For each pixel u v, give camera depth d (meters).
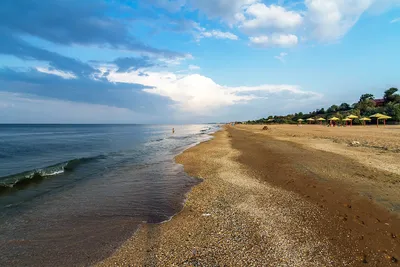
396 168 12.51
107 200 9.48
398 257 5.03
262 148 23.66
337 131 40.53
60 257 5.51
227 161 17.59
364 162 14.15
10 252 5.75
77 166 16.62
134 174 14.09
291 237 6.01
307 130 47.75
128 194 10.22
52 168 15.45
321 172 12.29
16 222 7.44
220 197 9.48
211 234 6.35
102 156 21.61
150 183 12.02
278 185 10.77
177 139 45.12
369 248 5.39
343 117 75.25
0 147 28.28
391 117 59.84
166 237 6.29
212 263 5.03
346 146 21.75
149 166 16.58
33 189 11.02
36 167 16.42
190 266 4.95
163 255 5.42
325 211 7.52
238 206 8.36
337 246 5.53
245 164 16.14
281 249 5.48
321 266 4.83
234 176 12.85
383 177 10.88
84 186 11.52
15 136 52.41
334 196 8.74
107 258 5.39
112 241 6.19
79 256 5.53
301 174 12.20
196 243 5.90
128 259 5.33
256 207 8.17
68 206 8.83
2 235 6.59
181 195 9.98
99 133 72.88
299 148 21.83
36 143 34.81
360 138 26.50
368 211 7.29
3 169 15.80
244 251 5.45
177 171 14.81
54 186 11.53
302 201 8.52
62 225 7.21
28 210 8.44
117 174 14.12
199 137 49.34
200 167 15.80
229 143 31.03
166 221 7.39
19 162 18.64
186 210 8.27
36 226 7.15
